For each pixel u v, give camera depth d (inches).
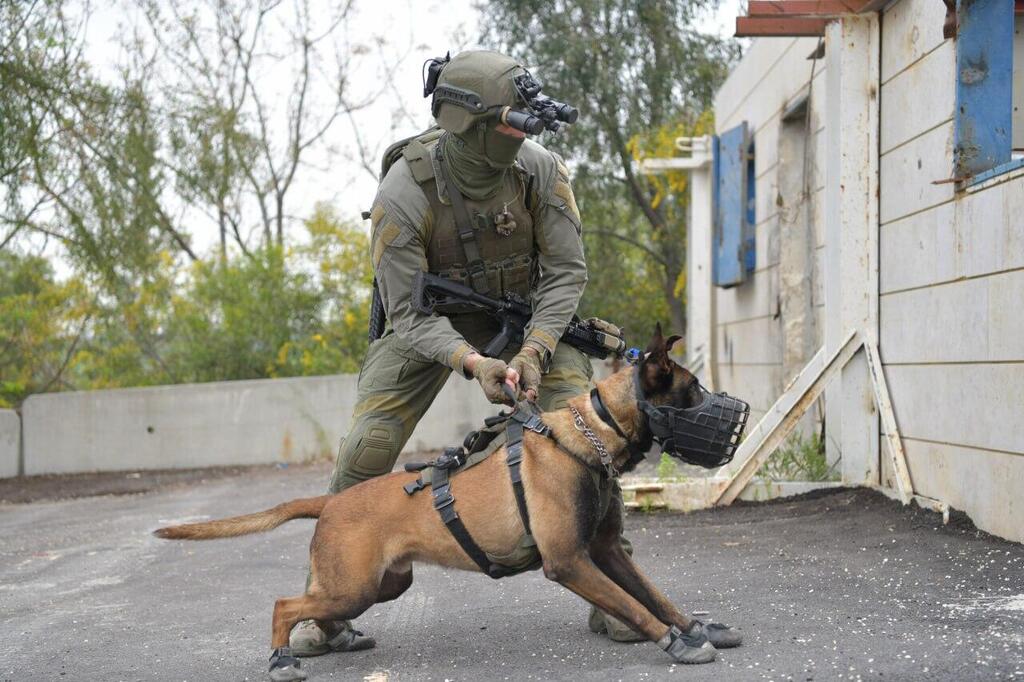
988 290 215.6
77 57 538.6
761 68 432.8
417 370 173.0
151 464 580.1
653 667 145.7
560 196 166.9
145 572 263.1
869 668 136.3
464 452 153.1
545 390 169.6
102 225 580.1
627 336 780.6
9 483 548.7
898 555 207.5
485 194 161.5
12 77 513.3
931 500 241.8
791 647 149.7
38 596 237.6
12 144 514.0
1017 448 203.9
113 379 725.9
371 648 169.5
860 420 287.0
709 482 297.9
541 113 154.5
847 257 284.2
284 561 262.2
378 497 152.9
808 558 213.8
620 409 146.5
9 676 164.4
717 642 151.6
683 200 665.0
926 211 248.1
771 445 297.0
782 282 385.4
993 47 225.3
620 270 801.6
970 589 175.9
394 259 162.6
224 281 697.0
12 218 549.0
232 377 685.9
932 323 245.0
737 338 490.9
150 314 716.0
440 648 166.6
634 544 250.5
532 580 214.4
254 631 185.9
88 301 717.3
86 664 169.3
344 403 577.6
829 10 278.2
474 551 148.5
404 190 161.8
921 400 252.1
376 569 151.0
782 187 390.0
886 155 274.7
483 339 175.2
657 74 754.2
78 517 403.9
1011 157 228.2
